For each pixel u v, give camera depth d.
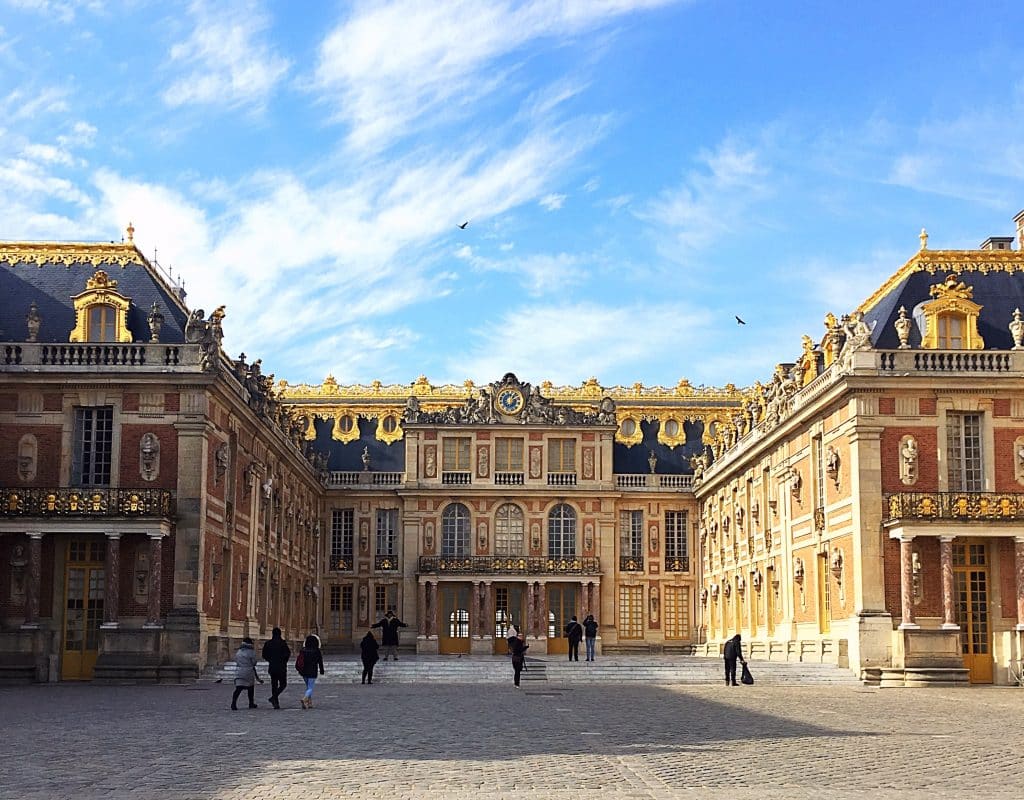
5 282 47.78
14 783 17.09
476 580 75.94
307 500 72.25
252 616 53.59
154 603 42.53
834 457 47.47
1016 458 45.19
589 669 47.69
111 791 16.38
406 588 77.00
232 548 49.19
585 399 84.69
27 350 44.47
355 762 19.30
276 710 29.73
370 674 44.22
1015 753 21.11
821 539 49.53
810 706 32.34
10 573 43.34
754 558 62.16
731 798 15.91
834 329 48.97
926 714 29.58
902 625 43.03
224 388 45.97
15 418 44.38
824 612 50.12
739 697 36.34
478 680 46.03
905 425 45.25
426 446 78.75
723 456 69.19
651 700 34.97
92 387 44.44
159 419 44.25
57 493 42.91
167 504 43.25
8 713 28.50
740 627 65.62
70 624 43.91
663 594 78.75
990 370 45.31
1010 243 54.94
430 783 17.05
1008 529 43.56
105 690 38.09
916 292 48.66
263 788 16.59
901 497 44.06
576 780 17.42
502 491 77.94
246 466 52.25
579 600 76.88
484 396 79.25
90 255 48.66
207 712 28.92
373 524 78.75
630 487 79.38
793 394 54.31
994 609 44.34
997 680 43.84
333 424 82.69
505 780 17.38
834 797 16.08
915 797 16.16
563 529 78.25
